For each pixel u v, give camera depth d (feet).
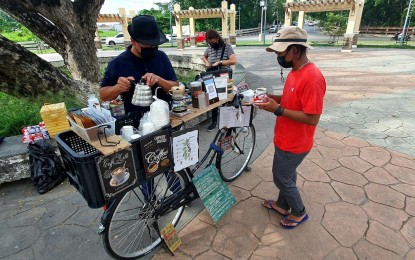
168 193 7.50
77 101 14.93
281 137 6.63
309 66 5.82
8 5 15.55
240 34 119.34
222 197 7.93
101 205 5.10
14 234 7.78
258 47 64.64
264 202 8.57
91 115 5.07
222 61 14.85
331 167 10.69
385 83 24.04
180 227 7.90
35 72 13.64
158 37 6.24
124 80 6.09
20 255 7.09
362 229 7.57
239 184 9.84
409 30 68.49
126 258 6.56
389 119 15.60
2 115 12.83
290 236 7.43
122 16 64.39
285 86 6.45
